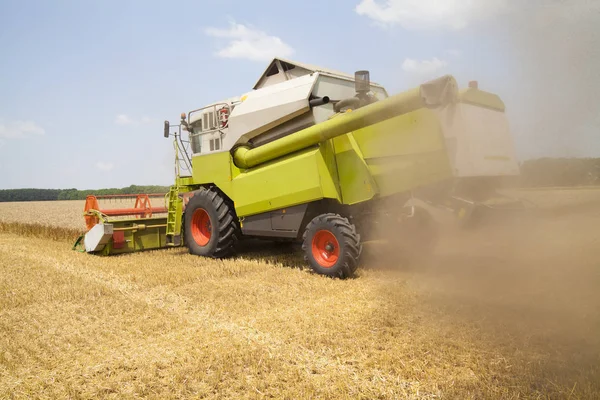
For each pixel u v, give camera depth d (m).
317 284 5.45
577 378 2.71
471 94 6.12
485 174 6.09
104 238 8.18
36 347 3.60
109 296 5.21
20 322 4.29
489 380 2.76
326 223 5.87
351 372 2.98
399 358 3.12
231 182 7.50
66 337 3.81
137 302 4.88
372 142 5.95
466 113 5.95
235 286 5.48
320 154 6.12
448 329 3.62
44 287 5.61
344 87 7.24
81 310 4.64
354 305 4.45
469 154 5.82
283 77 7.76
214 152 7.80
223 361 3.18
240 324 4.03
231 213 7.75
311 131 6.09
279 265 6.84
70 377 3.05
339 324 3.87
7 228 14.87
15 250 9.24
